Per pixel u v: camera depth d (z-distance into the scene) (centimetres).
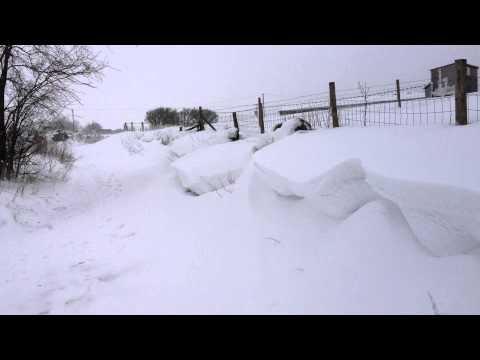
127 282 332
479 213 165
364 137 413
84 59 766
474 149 238
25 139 742
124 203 716
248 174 537
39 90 741
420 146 286
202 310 263
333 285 236
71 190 767
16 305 296
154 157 1219
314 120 815
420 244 217
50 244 469
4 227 496
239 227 407
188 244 413
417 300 189
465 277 180
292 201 385
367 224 249
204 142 911
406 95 1452
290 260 294
